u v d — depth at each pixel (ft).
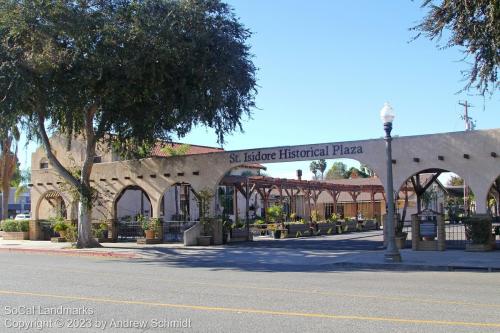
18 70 74.33
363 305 32.81
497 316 29.09
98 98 82.79
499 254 65.21
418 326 26.61
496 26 48.78
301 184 133.69
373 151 80.18
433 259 61.36
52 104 81.76
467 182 72.64
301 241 101.91
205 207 96.07
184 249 87.20
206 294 37.73
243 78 88.38
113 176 110.22
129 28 78.33
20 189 175.42
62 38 78.79
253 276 50.08
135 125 87.61
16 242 111.14
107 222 106.93
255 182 118.83
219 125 92.22
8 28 75.61
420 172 78.59
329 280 46.50
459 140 73.46
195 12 82.12
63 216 129.90
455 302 33.78
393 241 61.11
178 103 85.05
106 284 43.65
